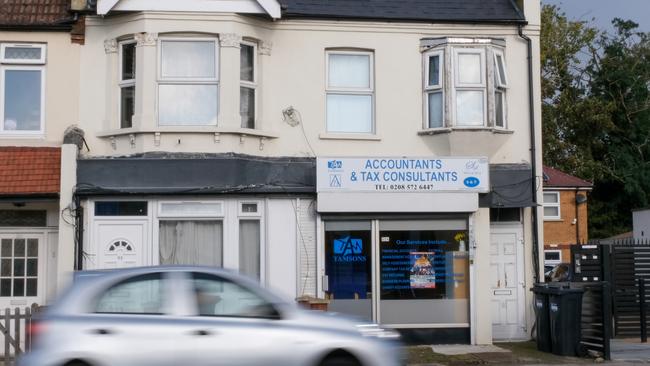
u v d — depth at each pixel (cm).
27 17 1689
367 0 1784
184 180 1638
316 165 1664
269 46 1728
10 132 1678
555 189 3375
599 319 1571
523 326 1786
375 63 1767
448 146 1738
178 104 1659
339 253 1698
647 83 4291
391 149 1753
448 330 1714
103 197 1630
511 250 1800
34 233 1673
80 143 1652
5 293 1661
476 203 1695
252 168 1670
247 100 1708
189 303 951
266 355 937
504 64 1788
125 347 920
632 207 4272
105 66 1695
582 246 1858
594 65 4306
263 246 1673
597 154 4269
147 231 1644
